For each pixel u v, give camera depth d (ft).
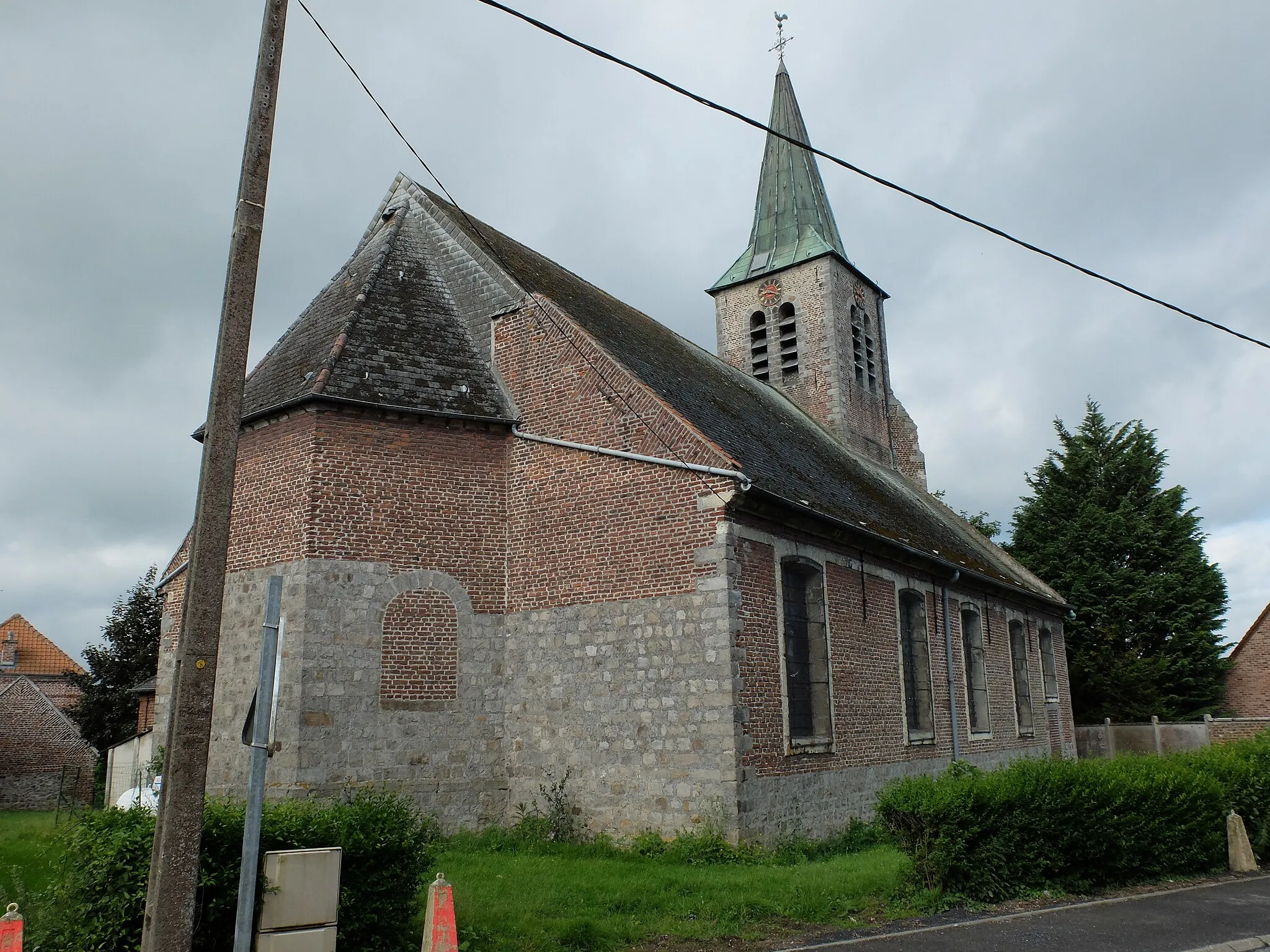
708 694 41.32
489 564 47.78
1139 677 102.17
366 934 23.13
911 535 65.21
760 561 45.11
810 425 85.76
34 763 100.12
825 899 31.76
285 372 49.11
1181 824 39.29
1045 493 118.01
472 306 53.93
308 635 41.75
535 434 48.98
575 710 44.78
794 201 100.99
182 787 20.13
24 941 21.44
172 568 57.36
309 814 23.85
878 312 103.86
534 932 26.35
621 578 44.78
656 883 33.40
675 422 44.47
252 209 22.89
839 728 49.57
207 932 21.03
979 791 34.14
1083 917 30.96
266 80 23.59
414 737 43.50
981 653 71.87
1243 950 27.30
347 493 44.34
